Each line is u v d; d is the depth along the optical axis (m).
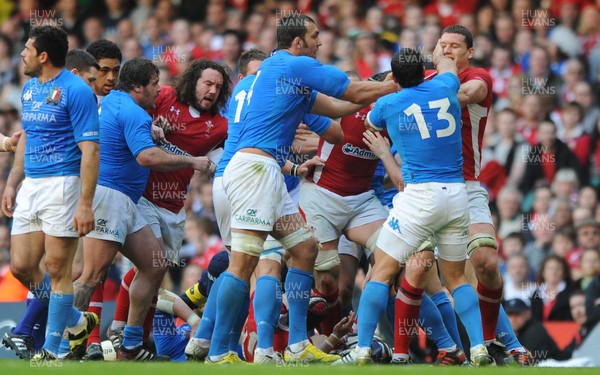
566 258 42.69
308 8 54.75
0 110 54.34
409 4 54.34
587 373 21.20
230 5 55.62
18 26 56.25
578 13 52.97
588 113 49.88
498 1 53.41
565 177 47.50
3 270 43.72
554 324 37.56
